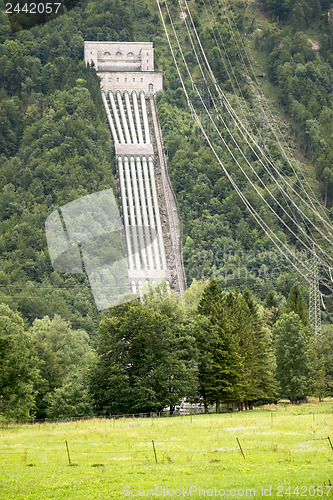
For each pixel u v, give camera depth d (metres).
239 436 105.62
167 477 72.50
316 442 95.38
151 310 160.62
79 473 76.38
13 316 176.75
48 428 131.25
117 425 130.50
